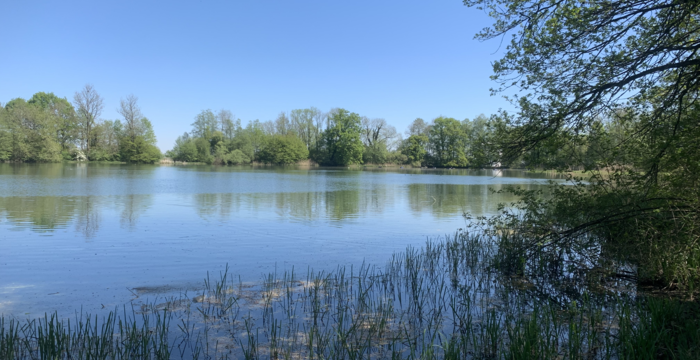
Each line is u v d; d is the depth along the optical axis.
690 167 6.44
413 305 6.39
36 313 5.85
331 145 85.94
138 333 4.97
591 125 7.53
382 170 72.56
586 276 7.96
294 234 12.11
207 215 15.56
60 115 64.19
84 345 4.72
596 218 7.84
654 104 7.36
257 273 8.05
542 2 7.10
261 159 84.94
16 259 8.74
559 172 8.10
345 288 7.15
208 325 5.50
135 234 11.62
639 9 6.58
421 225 14.20
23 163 54.97
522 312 6.11
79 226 12.68
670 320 5.22
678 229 6.59
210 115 87.19
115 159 70.12
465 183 37.81
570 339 4.62
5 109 54.94
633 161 7.38
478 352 4.77
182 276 7.75
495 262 8.85
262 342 4.99
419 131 91.50
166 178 36.00
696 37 7.24
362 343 5.00
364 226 13.78
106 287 7.04
